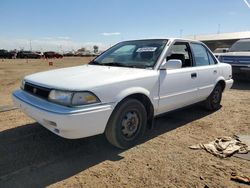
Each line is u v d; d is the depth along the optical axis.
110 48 4.96
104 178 2.85
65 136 3.02
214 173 2.98
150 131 4.36
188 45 4.77
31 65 23.47
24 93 3.69
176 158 3.34
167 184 2.74
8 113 5.27
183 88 4.38
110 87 3.19
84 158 3.32
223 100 6.94
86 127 2.99
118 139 3.45
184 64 4.62
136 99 3.62
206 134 4.25
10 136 3.99
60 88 3.02
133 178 2.86
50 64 23.41
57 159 3.27
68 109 2.89
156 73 3.84
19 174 2.90
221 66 5.57
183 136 4.15
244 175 2.92
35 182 2.75
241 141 3.91
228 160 3.31
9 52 45.94
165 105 4.07
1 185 2.68
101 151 3.53
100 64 4.44
